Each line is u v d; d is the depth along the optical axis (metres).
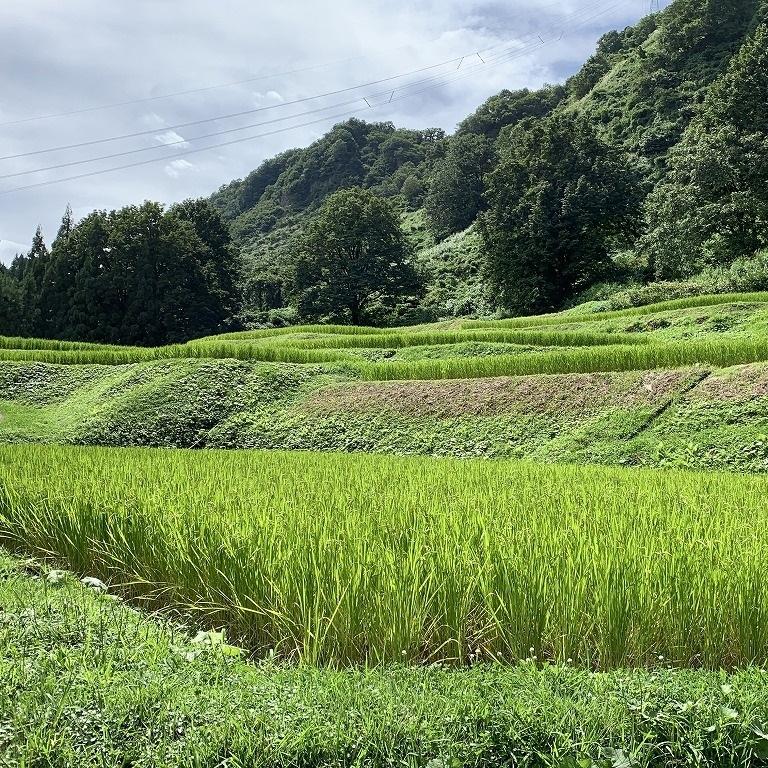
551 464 13.45
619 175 56.47
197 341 42.91
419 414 20.80
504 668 4.35
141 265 61.75
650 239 51.19
